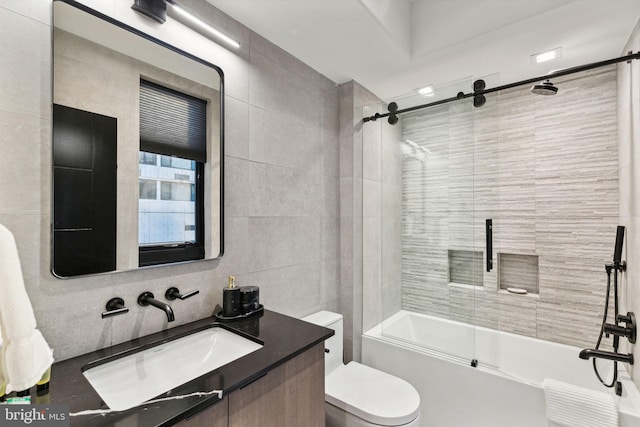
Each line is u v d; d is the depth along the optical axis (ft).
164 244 4.08
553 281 7.44
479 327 8.24
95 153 3.44
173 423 2.31
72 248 3.24
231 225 4.96
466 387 6.06
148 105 3.92
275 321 4.48
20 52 2.94
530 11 4.88
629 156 5.59
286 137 6.02
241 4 4.68
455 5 5.68
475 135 6.81
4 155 2.84
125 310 3.51
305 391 3.80
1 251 2.23
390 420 4.65
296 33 5.43
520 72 6.94
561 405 4.92
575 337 7.15
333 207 7.29
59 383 2.76
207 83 4.62
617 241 5.60
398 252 7.81
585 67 5.09
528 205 7.75
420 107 7.11
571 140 7.19
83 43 3.37
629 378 5.30
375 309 7.89
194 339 4.08
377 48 5.90
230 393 2.88
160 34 4.08
